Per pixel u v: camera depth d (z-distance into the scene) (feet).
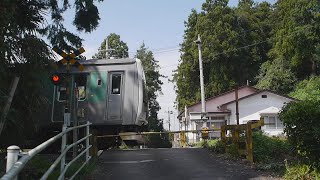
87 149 32.68
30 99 31.65
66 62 36.27
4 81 28.32
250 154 36.76
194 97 159.63
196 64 152.25
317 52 127.54
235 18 156.76
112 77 52.24
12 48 29.19
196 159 41.47
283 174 30.50
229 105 123.03
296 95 123.54
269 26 165.48
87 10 44.70
